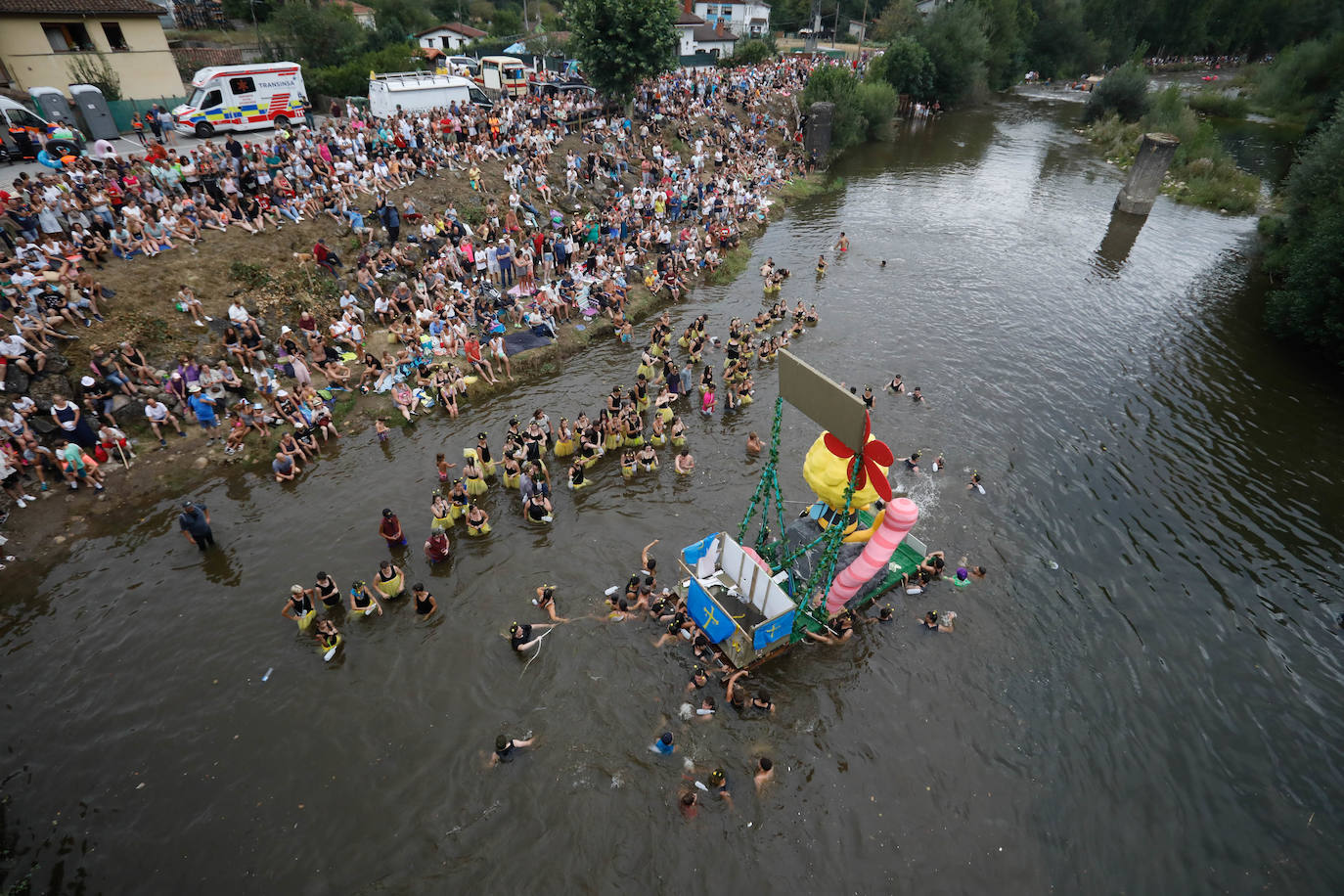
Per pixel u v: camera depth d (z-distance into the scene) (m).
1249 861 12.17
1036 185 53.38
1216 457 22.69
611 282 30.58
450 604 16.70
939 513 19.81
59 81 37.78
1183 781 13.38
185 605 16.41
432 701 14.45
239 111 36.53
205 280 24.12
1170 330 31.16
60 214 23.23
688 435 23.17
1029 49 99.88
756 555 15.91
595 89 47.59
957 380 26.78
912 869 11.84
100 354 20.38
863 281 35.69
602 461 21.92
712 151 50.62
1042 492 20.83
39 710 14.07
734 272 36.22
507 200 34.19
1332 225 28.03
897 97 71.12
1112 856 12.16
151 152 27.84
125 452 19.97
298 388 22.73
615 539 18.75
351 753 13.43
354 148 32.44
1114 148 63.19
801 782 13.12
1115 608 17.00
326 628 15.09
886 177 55.25
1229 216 46.28
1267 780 13.45
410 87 40.59
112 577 17.08
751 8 96.19
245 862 11.71
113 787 12.77
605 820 12.41
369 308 26.61
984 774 13.38
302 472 20.78
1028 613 16.80
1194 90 89.62
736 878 11.63
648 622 16.33
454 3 93.56
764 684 14.98
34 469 18.83
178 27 70.88
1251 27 105.94
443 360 25.09
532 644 15.69
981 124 75.31
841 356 28.22
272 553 17.91
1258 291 35.00
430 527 18.91
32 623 15.87
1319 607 17.23
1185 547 18.95
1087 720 14.43
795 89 68.25
